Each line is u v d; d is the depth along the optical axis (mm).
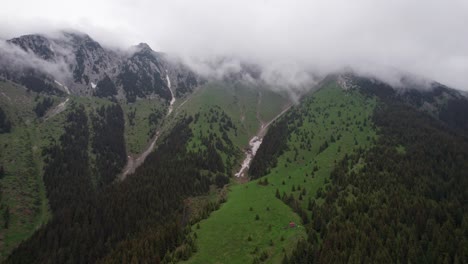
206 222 125625
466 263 99188
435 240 111062
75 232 150375
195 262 98438
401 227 120250
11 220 156000
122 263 108312
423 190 153750
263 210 135750
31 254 137625
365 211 134625
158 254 103875
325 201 147125
